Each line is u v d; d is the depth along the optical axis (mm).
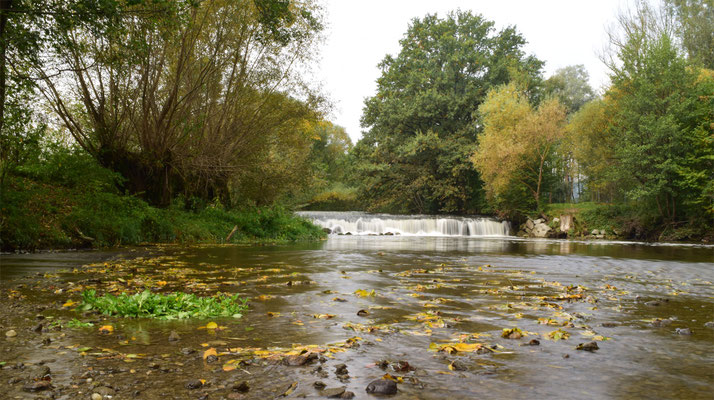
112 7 10484
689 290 5668
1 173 11398
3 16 10164
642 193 24859
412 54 48188
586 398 1936
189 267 7547
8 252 9977
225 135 18406
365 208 54594
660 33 29219
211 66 17000
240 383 1997
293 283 5711
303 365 2371
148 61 14523
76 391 1964
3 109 11055
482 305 4336
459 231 32562
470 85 44656
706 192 23156
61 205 12367
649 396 1971
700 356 2643
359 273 6988
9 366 2281
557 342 2957
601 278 6863
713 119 24516
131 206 14555
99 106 15430
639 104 25891
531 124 32781
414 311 3998
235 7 16781
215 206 18859
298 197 34312
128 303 3752
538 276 6965
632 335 3188
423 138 43031
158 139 16188
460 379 2182
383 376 2186
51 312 3789
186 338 2953
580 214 30234
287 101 19703
